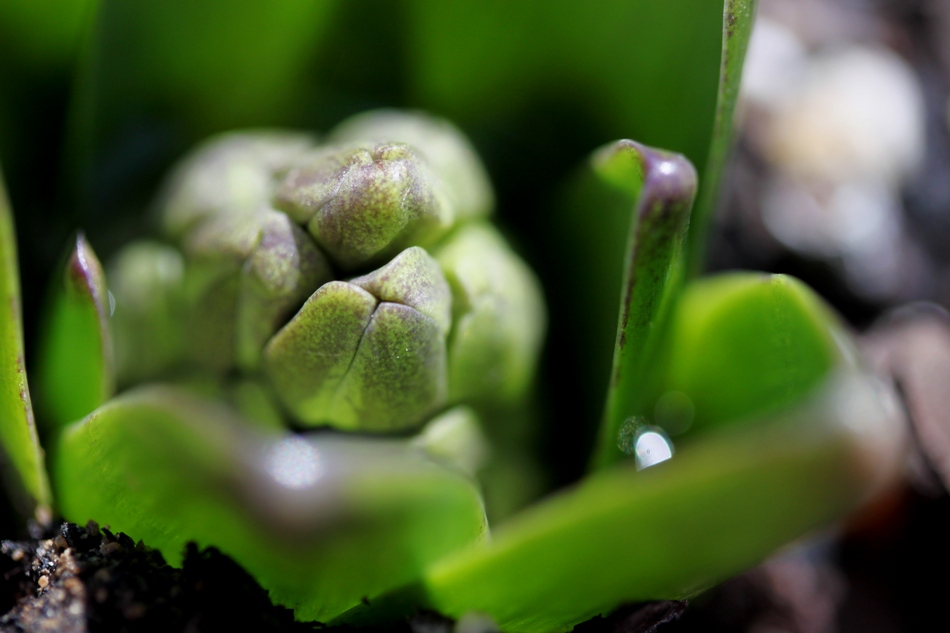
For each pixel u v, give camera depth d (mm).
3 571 127
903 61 186
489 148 142
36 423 131
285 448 113
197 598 121
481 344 127
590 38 135
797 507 111
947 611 151
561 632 124
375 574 117
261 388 126
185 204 132
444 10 138
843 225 166
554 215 136
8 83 136
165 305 131
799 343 123
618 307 130
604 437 127
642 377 127
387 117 135
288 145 136
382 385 124
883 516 152
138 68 137
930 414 153
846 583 152
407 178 123
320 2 137
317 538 112
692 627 149
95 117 137
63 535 125
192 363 129
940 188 175
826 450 110
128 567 123
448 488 115
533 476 132
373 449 122
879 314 166
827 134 171
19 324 121
